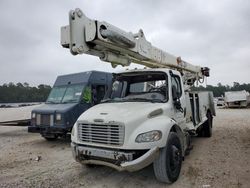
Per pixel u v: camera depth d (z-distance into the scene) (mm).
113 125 3744
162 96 4711
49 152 6680
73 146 4250
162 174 3875
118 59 4723
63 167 5152
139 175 4477
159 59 5820
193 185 3947
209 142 7227
